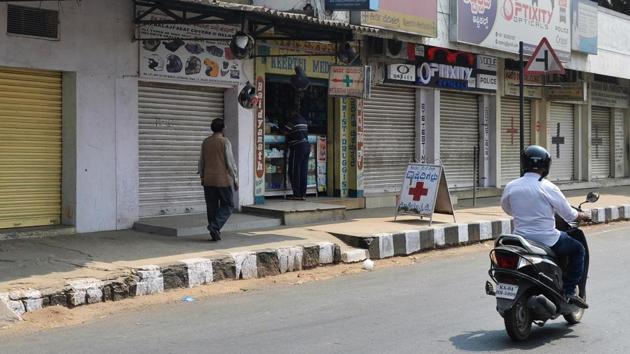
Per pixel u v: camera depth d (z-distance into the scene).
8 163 10.34
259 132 13.43
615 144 26.28
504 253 6.22
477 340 6.34
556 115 22.95
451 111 18.62
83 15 10.81
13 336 6.56
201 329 6.80
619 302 7.84
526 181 6.64
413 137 17.47
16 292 7.21
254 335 6.55
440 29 15.83
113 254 9.31
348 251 10.86
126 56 11.38
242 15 10.59
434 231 12.25
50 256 9.09
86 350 6.06
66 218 10.99
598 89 24.72
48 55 10.44
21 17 10.13
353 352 5.93
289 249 10.06
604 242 13.13
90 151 11.02
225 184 10.37
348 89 13.05
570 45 20.41
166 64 11.85
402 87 16.92
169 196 12.41
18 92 10.41
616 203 18.36
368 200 15.59
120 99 11.34
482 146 19.62
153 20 11.27
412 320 7.11
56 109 10.89
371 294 8.52
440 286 8.98
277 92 14.48
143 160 11.99
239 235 11.19
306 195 15.14
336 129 15.39
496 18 17.22
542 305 6.23
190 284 8.77
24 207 10.59
